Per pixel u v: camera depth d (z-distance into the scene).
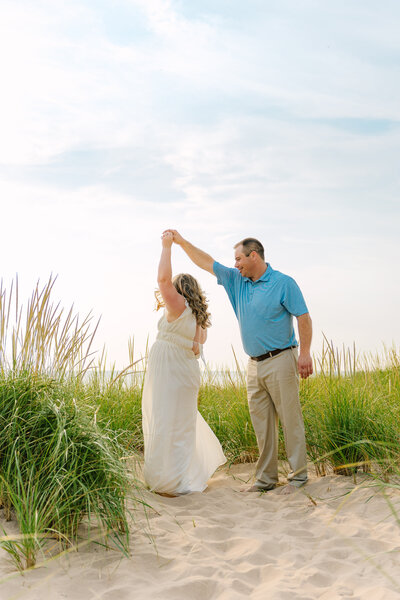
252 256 4.22
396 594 2.25
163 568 2.57
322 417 4.43
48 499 2.65
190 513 3.47
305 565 2.64
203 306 4.17
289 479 4.10
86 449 2.85
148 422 4.05
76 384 4.09
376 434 4.16
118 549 2.69
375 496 3.58
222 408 5.58
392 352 6.21
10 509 2.92
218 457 4.47
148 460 3.90
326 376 4.91
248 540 2.94
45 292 3.79
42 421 3.01
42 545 2.57
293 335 4.20
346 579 2.45
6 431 2.93
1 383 3.21
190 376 4.08
